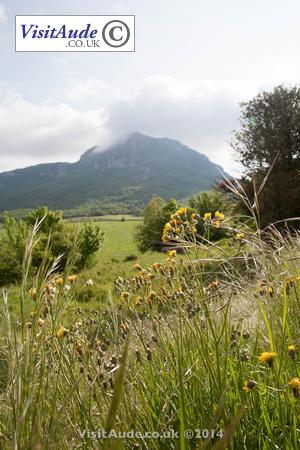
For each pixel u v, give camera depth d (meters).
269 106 15.59
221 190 12.63
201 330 1.76
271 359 1.38
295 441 1.27
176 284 2.05
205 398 1.61
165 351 1.81
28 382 1.21
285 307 1.53
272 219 13.19
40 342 1.32
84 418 1.48
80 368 1.64
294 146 15.39
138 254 26.58
